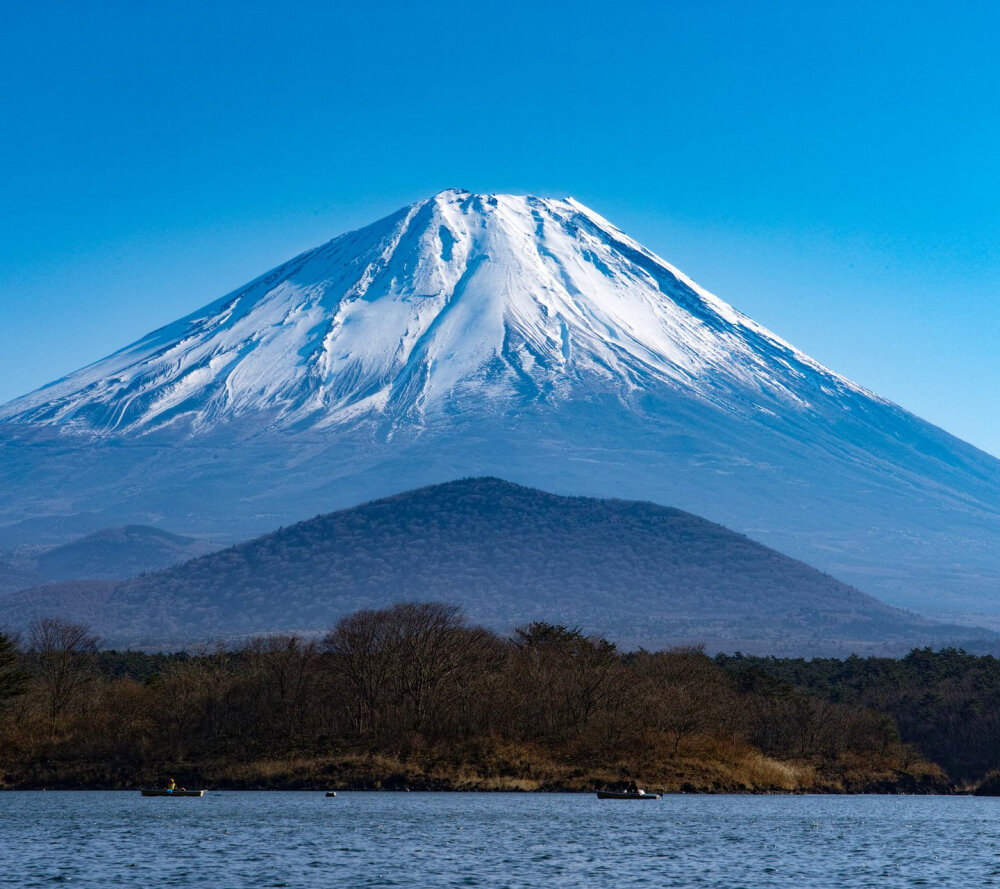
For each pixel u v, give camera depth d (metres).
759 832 95.44
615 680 139.12
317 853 80.75
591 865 78.25
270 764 123.19
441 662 136.00
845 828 99.44
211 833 88.88
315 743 128.62
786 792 136.50
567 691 136.00
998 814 114.62
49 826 91.81
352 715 132.38
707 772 131.62
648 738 134.38
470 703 132.50
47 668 144.50
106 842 84.25
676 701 138.12
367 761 124.00
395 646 136.88
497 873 74.94
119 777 121.94
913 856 84.06
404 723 130.88
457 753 127.12
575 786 122.56
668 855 82.69
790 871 77.44
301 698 134.75
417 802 110.69
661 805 114.50
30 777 121.75
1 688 128.12
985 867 79.62
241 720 132.00
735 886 72.12
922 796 143.50
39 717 134.00
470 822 96.81
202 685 134.88
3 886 69.06
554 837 89.50
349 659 136.75
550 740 132.75
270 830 90.75
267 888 69.25
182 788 119.44
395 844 84.81
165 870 74.25
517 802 112.19
